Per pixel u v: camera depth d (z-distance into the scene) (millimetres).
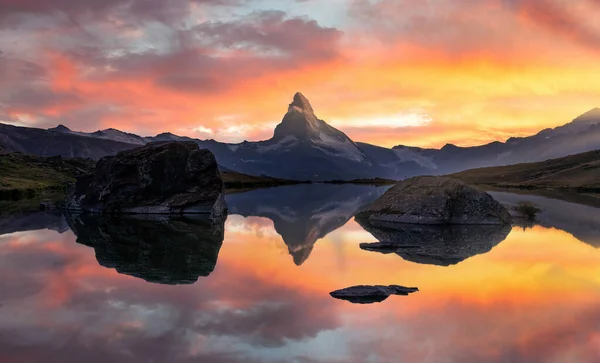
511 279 23188
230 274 24781
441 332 15641
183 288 21688
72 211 64000
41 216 57781
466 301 19344
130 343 14781
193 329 16047
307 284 22469
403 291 20969
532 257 29156
